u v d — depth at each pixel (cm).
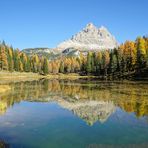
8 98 4409
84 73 17075
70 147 1809
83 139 1994
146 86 6431
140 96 4441
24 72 15900
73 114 3038
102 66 13962
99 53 15238
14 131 2231
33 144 1873
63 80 10994
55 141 1945
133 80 8994
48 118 2805
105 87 6462
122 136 2058
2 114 3011
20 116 2900
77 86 7131
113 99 4181
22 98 4453
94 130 2264
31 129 2308
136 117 2755
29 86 7081
